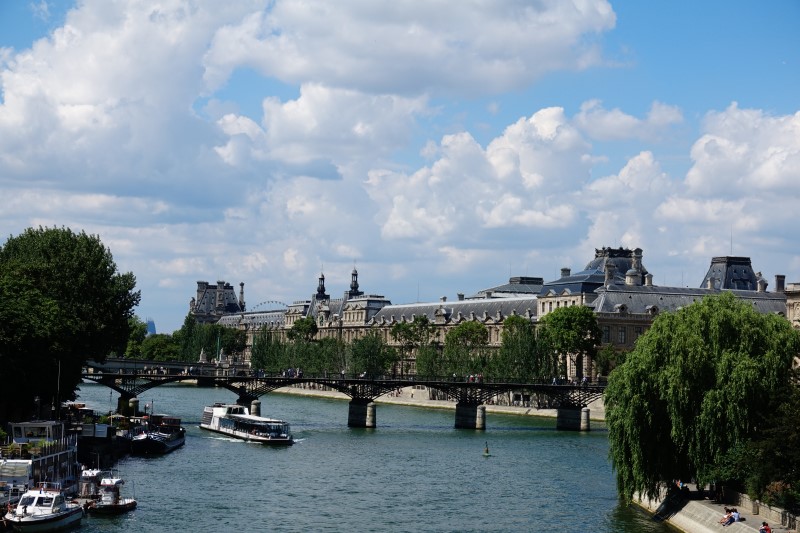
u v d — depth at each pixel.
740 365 99.75
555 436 198.88
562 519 111.56
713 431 99.94
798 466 93.69
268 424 176.25
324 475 140.75
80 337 167.38
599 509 117.44
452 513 115.12
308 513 114.06
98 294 178.25
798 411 93.50
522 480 138.25
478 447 176.00
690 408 102.06
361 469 146.88
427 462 155.25
